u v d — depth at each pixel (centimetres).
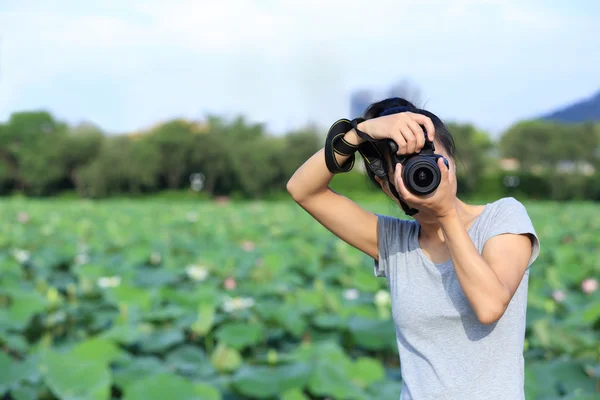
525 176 4547
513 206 167
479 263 148
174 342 419
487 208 170
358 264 759
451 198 149
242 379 340
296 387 336
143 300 491
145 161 4406
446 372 163
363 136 166
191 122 5072
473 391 160
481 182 4478
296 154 4600
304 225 1268
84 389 309
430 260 173
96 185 4397
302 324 466
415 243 177
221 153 4588
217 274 660
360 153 173
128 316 474
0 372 330
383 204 2481
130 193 4525
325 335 471
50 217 1431
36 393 326
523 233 161
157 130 4728
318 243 984
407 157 156
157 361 381
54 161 4622
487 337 162
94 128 4794
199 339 465
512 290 154
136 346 422
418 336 170
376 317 505
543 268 751
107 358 369
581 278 663
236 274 660
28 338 472
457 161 181
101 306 512
